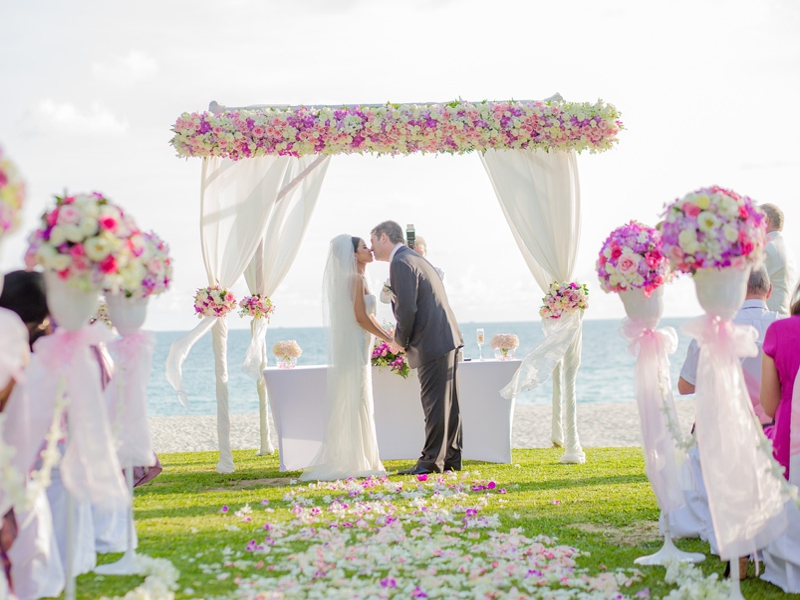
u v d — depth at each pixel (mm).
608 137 6832
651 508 5234
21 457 3229
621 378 36125
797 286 3832
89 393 3238
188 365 42875
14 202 2455
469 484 6141
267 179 7047
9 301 3652
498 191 7227
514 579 3742
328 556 3998
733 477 3373
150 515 5184
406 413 7168
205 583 3639
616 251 3936
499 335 7469
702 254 3291
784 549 3559
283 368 7094
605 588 3527
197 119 6691
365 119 6723
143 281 3830
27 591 3389
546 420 13016
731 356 3438
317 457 6641
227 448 7176
